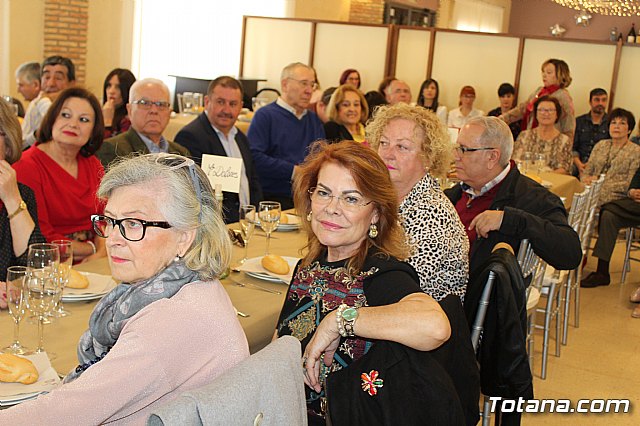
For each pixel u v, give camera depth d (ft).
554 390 13.20
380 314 5.87
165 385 4.49
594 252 19.72
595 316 17.35
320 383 6.40
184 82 33.37
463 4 52.60
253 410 4.05
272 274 8.72
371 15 43.45
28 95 21.71
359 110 19.56
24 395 5.14
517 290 7.74
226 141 15.01
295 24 34.76
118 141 12.66
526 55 31.19
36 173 10.69
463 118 29.89
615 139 22.45
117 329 4.79
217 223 5.04
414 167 8.62
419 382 5.64
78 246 10.73
